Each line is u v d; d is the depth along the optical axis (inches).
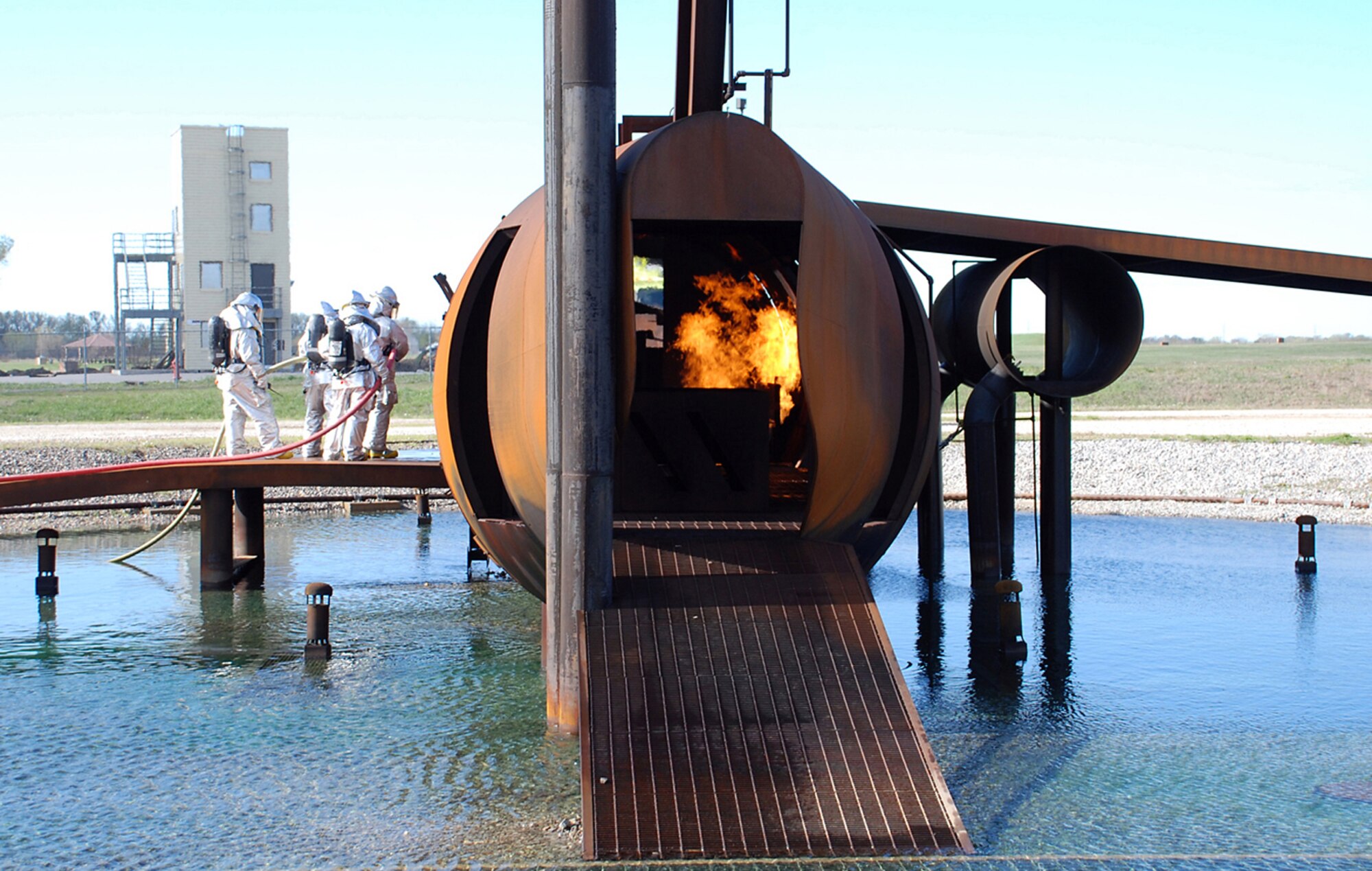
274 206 2696.9
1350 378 2549.2
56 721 338.6
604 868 232.2
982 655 418.0
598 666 273.7
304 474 532.7
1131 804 274.7
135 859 242.7
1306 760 305.7
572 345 292.4
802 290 300.4
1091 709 352.8
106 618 482.6
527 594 537.6
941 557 593.3
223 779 290.0
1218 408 2164.1
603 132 291.6
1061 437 559.5
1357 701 359.6
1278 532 735.1
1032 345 4318.4
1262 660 408.5
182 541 703.1
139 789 283.1
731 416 358.0
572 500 294.8
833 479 311.1
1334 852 246.2
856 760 254.7
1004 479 585.0
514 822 260.4
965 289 552.7
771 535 327.3
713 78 360.5
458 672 395.5
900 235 515.5
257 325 597.6
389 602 518.9
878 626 289.4
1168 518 805.9
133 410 1732.3
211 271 2677.2
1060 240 519.5
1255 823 263.0
